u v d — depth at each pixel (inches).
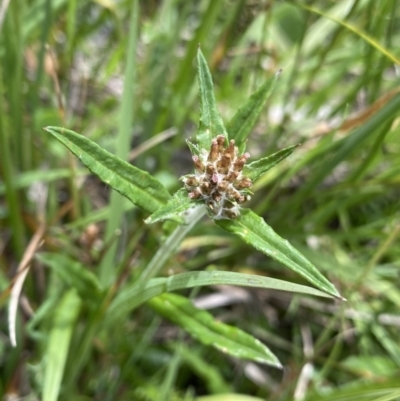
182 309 5.6
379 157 8.2
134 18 5.9
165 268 7.6
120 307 5.7
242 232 4.1
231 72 9.2
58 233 7.4
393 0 7.1
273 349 8.6
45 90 8.9
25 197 8.2
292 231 8.1
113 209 6.2
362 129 6.7
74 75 9.5
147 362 8.0
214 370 7.5
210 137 4.4
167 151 8.8
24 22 8.1
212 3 7.8
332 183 9.7
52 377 6.0
